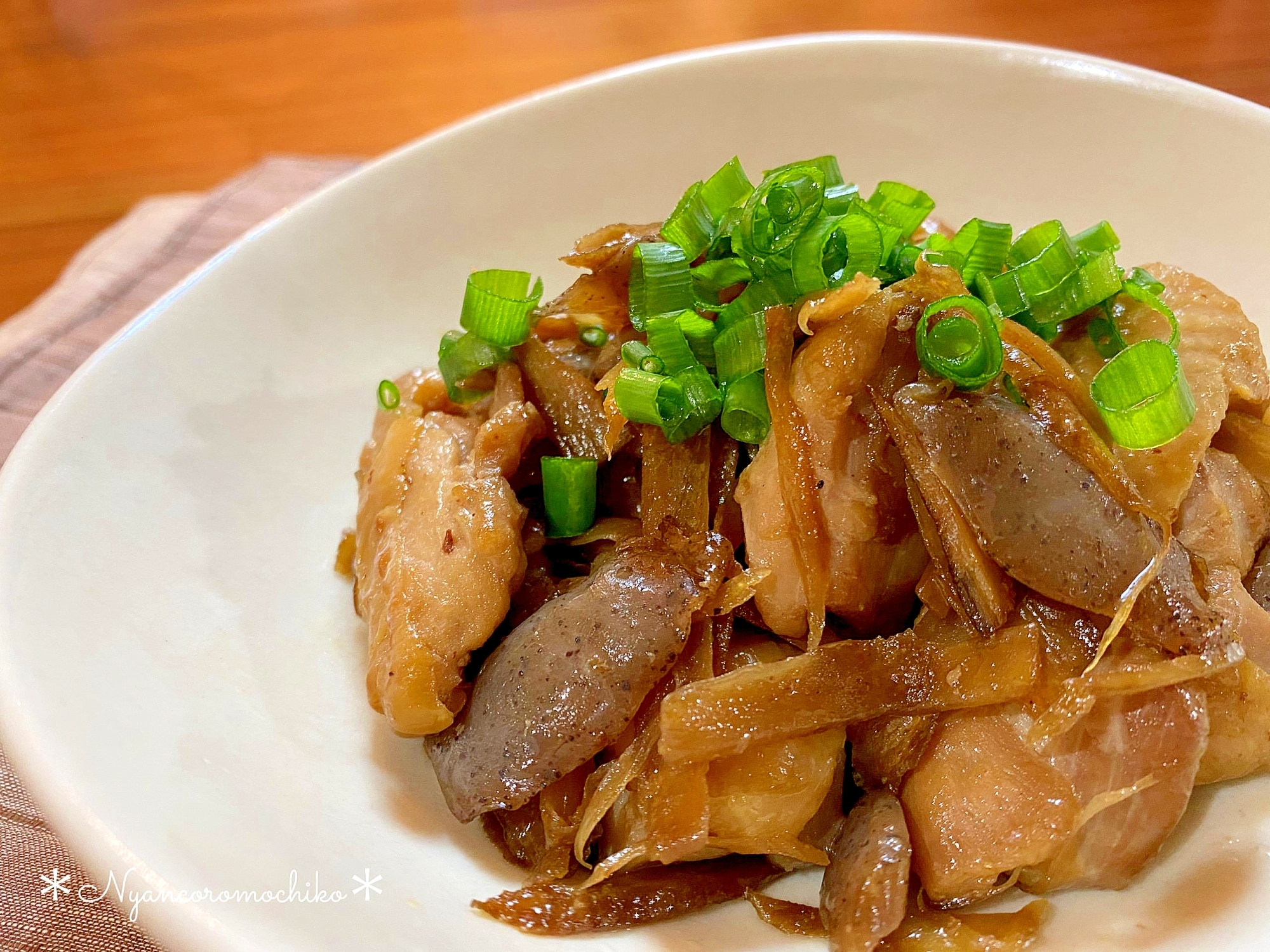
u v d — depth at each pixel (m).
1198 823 0.15
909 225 0.18
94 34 0.39
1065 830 0.14
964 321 0.15
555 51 0.33
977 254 0.17
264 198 0.27
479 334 0.18
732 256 0.17
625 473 0.18
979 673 0.15
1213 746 0.15
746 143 0.22
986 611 0.15
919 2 0.33
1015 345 0.15
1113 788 0.14
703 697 0.15
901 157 0.22
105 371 0.18
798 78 0.22
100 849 0.13
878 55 0.21
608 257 0.18
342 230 0.21
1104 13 0.30
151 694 0.15
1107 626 0.15
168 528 0.17
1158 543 0.14
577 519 0.17
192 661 0.16
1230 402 0.16
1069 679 0.15
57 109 0.35
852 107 0.22
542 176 0.22
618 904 0.15
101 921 0.16
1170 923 0.14
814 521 0.15
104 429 0.17
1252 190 0.19
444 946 0.14
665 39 0.33
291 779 0.16
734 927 0.15
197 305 0.19
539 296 0.19
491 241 0.22
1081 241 0.17
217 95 0.35
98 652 0.15
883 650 0.15
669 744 0.15
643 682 0.15
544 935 0.15
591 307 0.18
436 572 0.16
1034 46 0.21
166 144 0.33
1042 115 0.21
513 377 0.18
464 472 0.17
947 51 0.21
